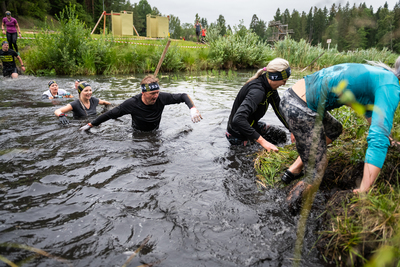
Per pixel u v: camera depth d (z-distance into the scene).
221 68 15.41
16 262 1.59
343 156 2.54
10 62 9.24
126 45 13.12
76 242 1.79
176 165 2.97
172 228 1.96
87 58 10.90
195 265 1.63
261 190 2.51
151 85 3.66
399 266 1.32
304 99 2.12
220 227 1.99
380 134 1.66
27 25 39.69
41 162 2.90
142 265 1.62
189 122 4.55
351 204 1.87
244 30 16.70
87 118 4.61
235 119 2.89
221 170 2.88
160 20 23.20
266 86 3.08
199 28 23.03
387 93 1.68
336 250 1.69
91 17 55.34
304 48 15.18
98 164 2.92
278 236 1.90
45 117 4.52
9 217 2.01
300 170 2.55
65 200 2.25
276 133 3.69
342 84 1.10
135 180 2.62
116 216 2.07
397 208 1.63
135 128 4.06
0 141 3.40
